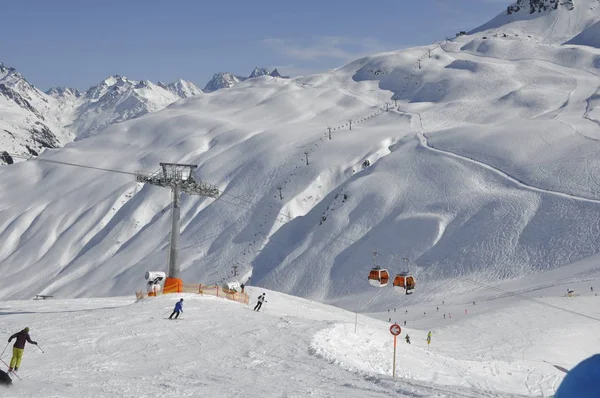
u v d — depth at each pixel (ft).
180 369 72.02
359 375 70.13
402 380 66.64
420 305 375.66
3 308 155.33
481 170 625.41
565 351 174.60
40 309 152.66
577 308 239.30
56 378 61.62
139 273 634.84
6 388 52.90
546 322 213.46
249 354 84.07
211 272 609.42
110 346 87.56
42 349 82.79
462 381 93.09
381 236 556.51
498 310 241.76
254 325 111.45
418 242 531.09
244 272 596.70
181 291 175.11
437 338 194.70
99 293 629.10
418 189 624.59
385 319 303.27
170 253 177.88
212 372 70.38
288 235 654.12
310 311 211.61
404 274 154.61
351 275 520.42
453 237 523.29
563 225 483.51
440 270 485.56
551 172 578.66
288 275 554.87
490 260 472.85
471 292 410.31
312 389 60.44
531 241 480.64
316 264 554.87
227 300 159.84
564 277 377.30
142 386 58.34
